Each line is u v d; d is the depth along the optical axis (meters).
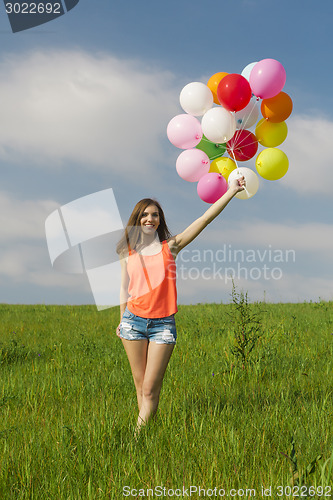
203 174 5.75
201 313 11.81
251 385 4.76
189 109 5.93
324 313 11.12
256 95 5.49
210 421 3.60
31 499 2.49
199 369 5.61
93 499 2.47
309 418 3.62
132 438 3.23
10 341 7.50
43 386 4.77
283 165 5.68
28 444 3.15
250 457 2.95
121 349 7.16
